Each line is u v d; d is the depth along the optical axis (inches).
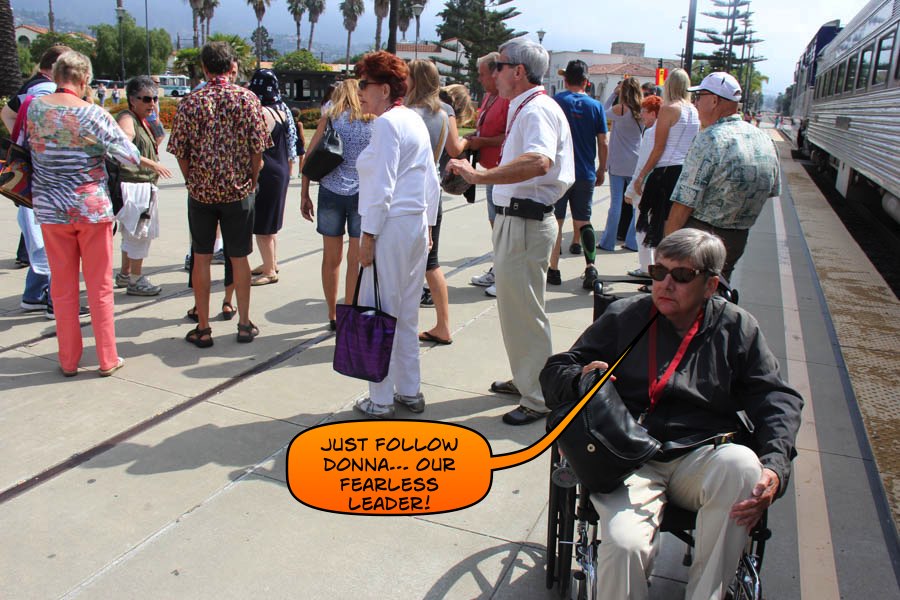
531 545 116.0
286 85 1258.0
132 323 215.0
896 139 341.1
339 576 107.6
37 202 163.5
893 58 379.6
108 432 148.7
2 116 219.9
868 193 491.2
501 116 221.1
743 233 158.9
